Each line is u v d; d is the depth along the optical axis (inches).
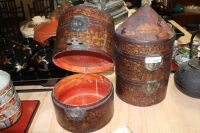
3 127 23.9
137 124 24.9
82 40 22.5
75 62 29.3
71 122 22.7
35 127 25.0
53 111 27.3
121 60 25.1
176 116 25.8
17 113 24.7
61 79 28.8
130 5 54.4
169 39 23.5
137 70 24.5
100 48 22.8
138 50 23.3
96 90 28.5
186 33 46.8
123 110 26.8
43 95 30.2
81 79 27.9
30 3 111.0
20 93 30.6
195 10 110.9
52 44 31.8
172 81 31.6
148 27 23.9
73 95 28.5
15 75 31.5
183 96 28.8
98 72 29.6
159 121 25.2
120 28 25.4
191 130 23.8
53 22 37.5
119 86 27.5
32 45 33.3
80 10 23.1
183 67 28.7
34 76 31.9
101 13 23.8
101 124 23.7
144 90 25.7
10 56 31.3
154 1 55.2
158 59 23.7
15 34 73.4
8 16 89.0
